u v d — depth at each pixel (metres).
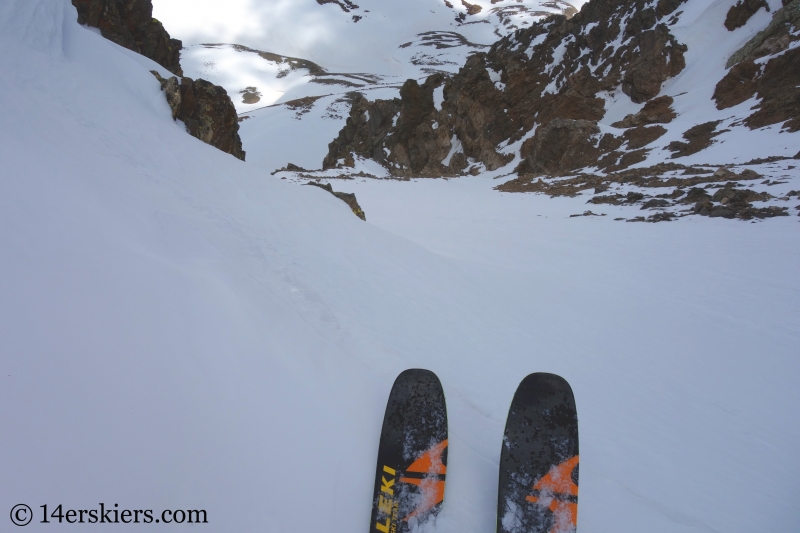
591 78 46.06
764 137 27.66
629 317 8.49
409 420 2.25
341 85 119.31
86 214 3.05
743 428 4.74
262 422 2.23
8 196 2.74
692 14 46.28
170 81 10.02
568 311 8.55
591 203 24.28
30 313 2.08
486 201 29.77
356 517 2.02
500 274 10.63
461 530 2.03
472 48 142.12
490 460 2.50
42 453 1.66
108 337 2.20
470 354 4.80
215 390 2.26
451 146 49.16
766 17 41.19
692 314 8.75
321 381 2.65
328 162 55.16
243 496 1.90
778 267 11.16
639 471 3.41
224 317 2.73
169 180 5.73
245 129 86.94
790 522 3.15
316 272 5.44
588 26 50.47
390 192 33.47
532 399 2.30
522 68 50.88
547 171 39.56
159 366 2.22
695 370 6.23
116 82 8.43
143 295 2.58
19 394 1.77
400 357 3.31
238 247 4.29
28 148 3.60
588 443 3.66
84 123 5.72
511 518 1.98
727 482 3.57
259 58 137.88
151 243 3.22
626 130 38.09
